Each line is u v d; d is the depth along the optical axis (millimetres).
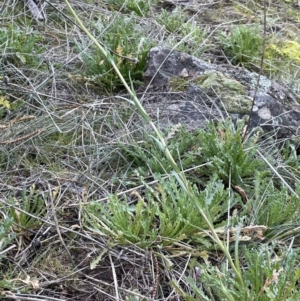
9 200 2158
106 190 2365
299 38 4219
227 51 3793
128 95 3104
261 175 2438
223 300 1771
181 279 1992
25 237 2121
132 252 2080
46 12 3936
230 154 2447
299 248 1958
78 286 1963
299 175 2596
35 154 2617
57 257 2066
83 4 4102
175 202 2174
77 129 2781
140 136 2754
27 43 3281
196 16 4332
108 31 3641
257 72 3650
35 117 2688
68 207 2270
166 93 3047
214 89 3014
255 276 1811
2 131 2668
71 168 2535
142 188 2422
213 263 2094
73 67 3326
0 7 3879
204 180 2516
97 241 2084
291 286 1740
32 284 1843
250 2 4699
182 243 2121
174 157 2539
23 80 3121
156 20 4047
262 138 2840
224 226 2143
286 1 4824
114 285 1938
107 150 2633
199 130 2545
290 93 3320
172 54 3197
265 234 2203
